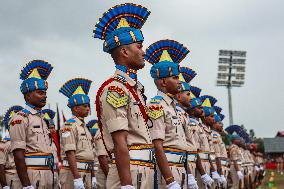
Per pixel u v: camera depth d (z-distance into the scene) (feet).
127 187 13.44
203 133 34.73
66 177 29.01
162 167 18.42
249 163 73.15
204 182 29.50
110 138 14.65
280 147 284.20
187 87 29.53
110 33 15.84
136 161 14.80
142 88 16.20
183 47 24.39
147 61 24.25
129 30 15.60
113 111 14.02
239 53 176.65
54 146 26.76
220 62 177.06
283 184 90.48
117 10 16.43
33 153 22.20
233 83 176.14
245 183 66.90
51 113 41.88
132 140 14.93
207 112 42.52
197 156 29.66
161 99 21.70
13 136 21.70
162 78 22.08
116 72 15.38
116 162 13.74
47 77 28.04
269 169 208.74
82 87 33.65
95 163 37.55
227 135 70.59
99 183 31.99
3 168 28.99
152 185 15.12
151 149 15.16
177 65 22.36
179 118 22.24
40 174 22.17
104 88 14.53
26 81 23.20
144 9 16.57
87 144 30.09
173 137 21.38
